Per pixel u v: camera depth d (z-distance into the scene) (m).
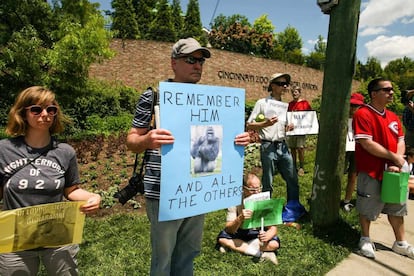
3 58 6.40
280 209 3.50
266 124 4.17
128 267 3.21
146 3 33.22
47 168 1.97
